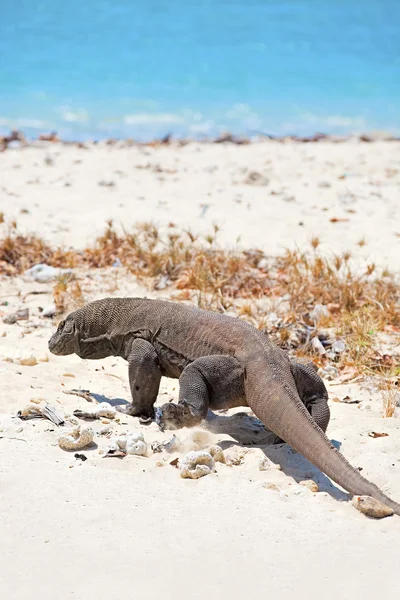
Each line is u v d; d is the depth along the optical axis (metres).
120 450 12.18
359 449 12.71
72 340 14.67
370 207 30.30
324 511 10.62
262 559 9.37
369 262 24.00
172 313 13.86
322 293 20.78
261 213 28.84
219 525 10.08
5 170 34.53
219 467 11.85
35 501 10.41
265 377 12.32
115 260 23.50
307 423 11.52
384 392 15.79
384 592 8.80
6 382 14.68
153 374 13.74
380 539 9.94
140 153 39.38
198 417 12.61
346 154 40.84
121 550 9.43
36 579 8.85
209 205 29.70
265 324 18.72
